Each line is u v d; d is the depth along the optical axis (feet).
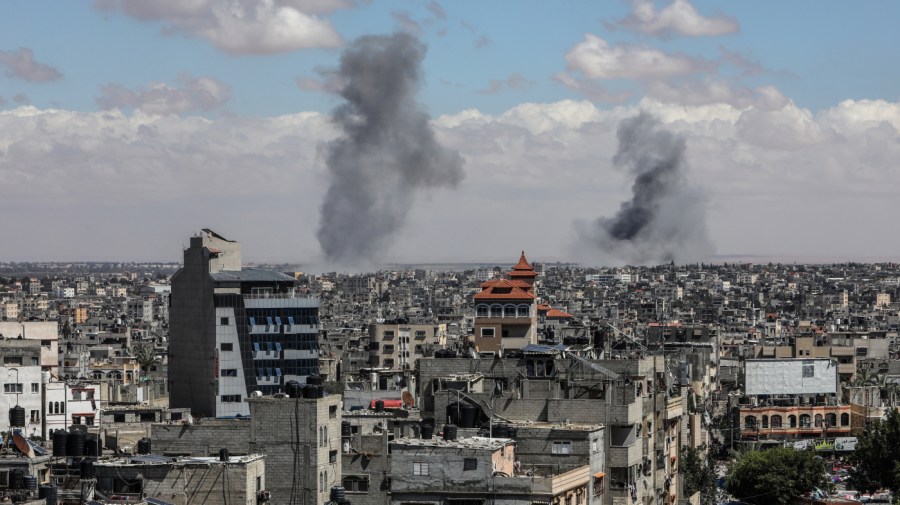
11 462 595.88
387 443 646.33
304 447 621.72
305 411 622.95
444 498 600.80
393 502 602.85
